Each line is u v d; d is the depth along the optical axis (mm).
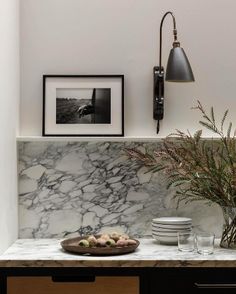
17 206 3461
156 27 3529
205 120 3533
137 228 3498
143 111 3537
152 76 3537
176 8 3541
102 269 2900
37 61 3537
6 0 3154
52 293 2910
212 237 3061
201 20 3531
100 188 3498
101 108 3510
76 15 3539
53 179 3500
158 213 3500
